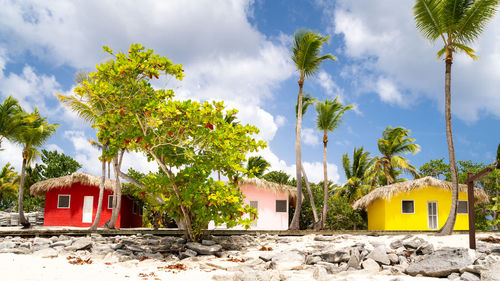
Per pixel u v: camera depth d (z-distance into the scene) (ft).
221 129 35.40
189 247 34.73
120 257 30.96
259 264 28.84
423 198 66.85
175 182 36.99
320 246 35.19
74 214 77.20
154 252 34.60
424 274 23.16
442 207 66.44
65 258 30.19
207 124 33.17
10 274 22.93
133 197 80.94
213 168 36.47
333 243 37.17
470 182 30.04
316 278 23.39
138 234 42.65
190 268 28.14
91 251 33.68
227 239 40.63
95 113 36.60
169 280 23.43
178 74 34.86
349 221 80.33
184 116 32.45
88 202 77.77
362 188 95.71
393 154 96.48
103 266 27.58
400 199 67.05
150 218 71.77
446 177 91.09
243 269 26.76
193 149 34.71
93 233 41.78
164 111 31.30
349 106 63.31
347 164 103.96
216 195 33.17
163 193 37.83
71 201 77.77
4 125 65.46
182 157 36.88
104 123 33.45
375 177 97.45
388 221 66.64
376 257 26.53
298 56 58.75
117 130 34.53
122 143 33.65
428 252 27.94
